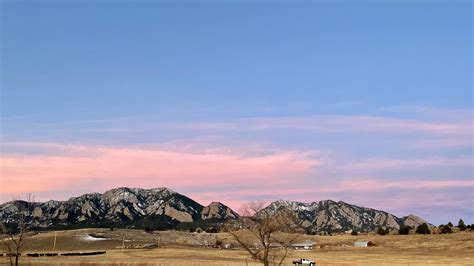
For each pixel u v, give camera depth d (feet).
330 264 390.42
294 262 374.84
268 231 224.74
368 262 410.93
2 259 429.38
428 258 471.21
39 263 390.63
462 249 555.28
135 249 614.75
